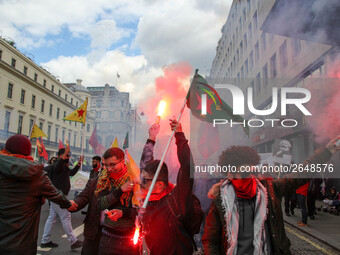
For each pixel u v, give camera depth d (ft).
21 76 116.16
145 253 6.90
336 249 15.11
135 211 7.78
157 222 5.92
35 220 8.05
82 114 23.44
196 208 6.03
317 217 25.58
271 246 5.88
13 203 7.56
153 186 5.92
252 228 5.95
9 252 7.34
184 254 5.79
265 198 6.02
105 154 8.37
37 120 131.13
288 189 6.39
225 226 5.97
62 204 8.66
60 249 14.47
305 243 16.65
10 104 110.32
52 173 15.53
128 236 7.63
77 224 20.65
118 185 8.44
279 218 6.02
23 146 7.98
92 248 9.07
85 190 9.50
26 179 7.69
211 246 6.23
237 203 6.05
